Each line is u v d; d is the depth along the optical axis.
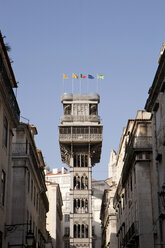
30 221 56.34
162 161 37.28
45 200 75.25
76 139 98.62
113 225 86.75
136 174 48.97
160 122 38.16
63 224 128.75
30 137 55.78
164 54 33.56
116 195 70.19
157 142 40.06
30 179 57.00
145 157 49.03
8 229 35.72
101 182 131.75
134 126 51.19
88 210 95.75
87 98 102.06
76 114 100.88
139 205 47.59
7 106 35.78
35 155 61.56
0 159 33.69
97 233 126.31
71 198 96.81
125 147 59.44
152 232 46.47
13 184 51.75
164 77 35.78
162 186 35.75
